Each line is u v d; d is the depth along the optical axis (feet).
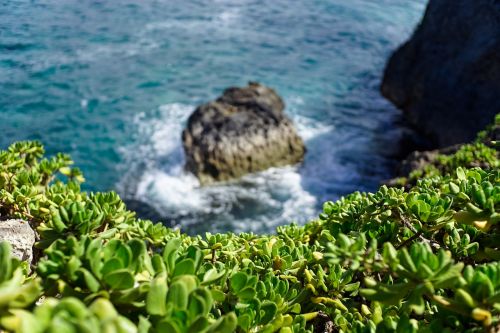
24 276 8.05
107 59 70.28
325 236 9.59
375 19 114.32
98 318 4.08
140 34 83.76
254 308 6.74
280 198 54.85
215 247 9.82
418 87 71.26
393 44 103.09
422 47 72.02
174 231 11.62
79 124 58.95
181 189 54.60
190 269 5.72
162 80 76.95
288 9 114.73
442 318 6.36
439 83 66.39
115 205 10.80
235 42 95.81
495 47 58.34
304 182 57.77
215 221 51.57
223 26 100.42
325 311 8.30
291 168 59.57
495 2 61.36
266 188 55.98
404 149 67.10
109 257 5.41
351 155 64.69
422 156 37.06
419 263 5.47
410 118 72.84
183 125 67.15
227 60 89.15
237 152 56.49
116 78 71.10
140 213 51.70
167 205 52.65
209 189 54.85
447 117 64.34
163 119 67.92
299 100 79.87
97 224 7.79
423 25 74.69
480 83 60.03
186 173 56.34
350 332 6.95
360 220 9.82
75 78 59.67
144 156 59.57
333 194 56.49
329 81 86.48
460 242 8.18
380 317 7.28
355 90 83.76
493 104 57.93
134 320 5.38
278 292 7.71
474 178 8.90
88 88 62.85
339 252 5.63
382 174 61.72
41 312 3.84
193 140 57.62
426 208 8.20
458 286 5.40
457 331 6.07
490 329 5.25
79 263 5.26
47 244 7.44
